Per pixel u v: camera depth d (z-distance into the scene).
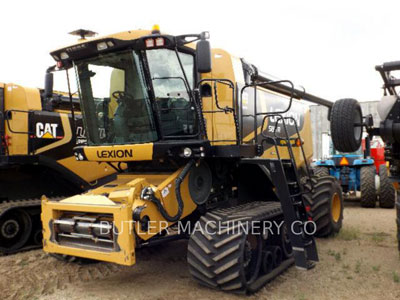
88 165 7.55
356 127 4.87
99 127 5.15
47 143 7.06
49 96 5.42
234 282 4.17
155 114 4.68
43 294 4.40
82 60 5.04
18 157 6.58
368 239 6.76
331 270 5.11
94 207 4.29
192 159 4.70
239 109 5.60
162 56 4.71
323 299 4.18
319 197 6.64
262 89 6.52
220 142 5.31
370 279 4.77
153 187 4.40
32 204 6.58
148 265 5.44
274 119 6.74
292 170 5.00
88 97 5.17
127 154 4.80
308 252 4.87
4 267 5.47
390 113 4.67
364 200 10.34
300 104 8.09
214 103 5.29
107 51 4.73
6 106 6.91
